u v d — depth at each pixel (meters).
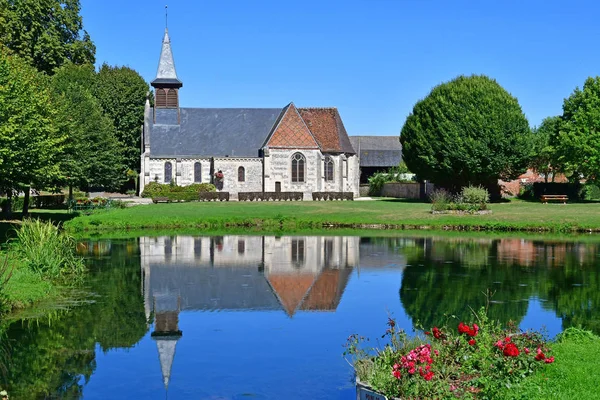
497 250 33.00
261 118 76.50
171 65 74.88
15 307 19.25
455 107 61.28
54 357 14.74
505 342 11.10
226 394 12.48
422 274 25.62
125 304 20.11
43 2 67.94
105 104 76.81
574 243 36.03
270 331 17.03
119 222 45.88
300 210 53.38
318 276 25.45
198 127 74.69
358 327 17.41
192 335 16.66
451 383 10.56
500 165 60.19
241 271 26.73
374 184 84.25
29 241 24.72
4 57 34.91
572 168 61.78
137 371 13.78
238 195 65.75
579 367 11.36
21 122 31.17
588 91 63.47
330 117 77.44
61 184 49.28
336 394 12.45
